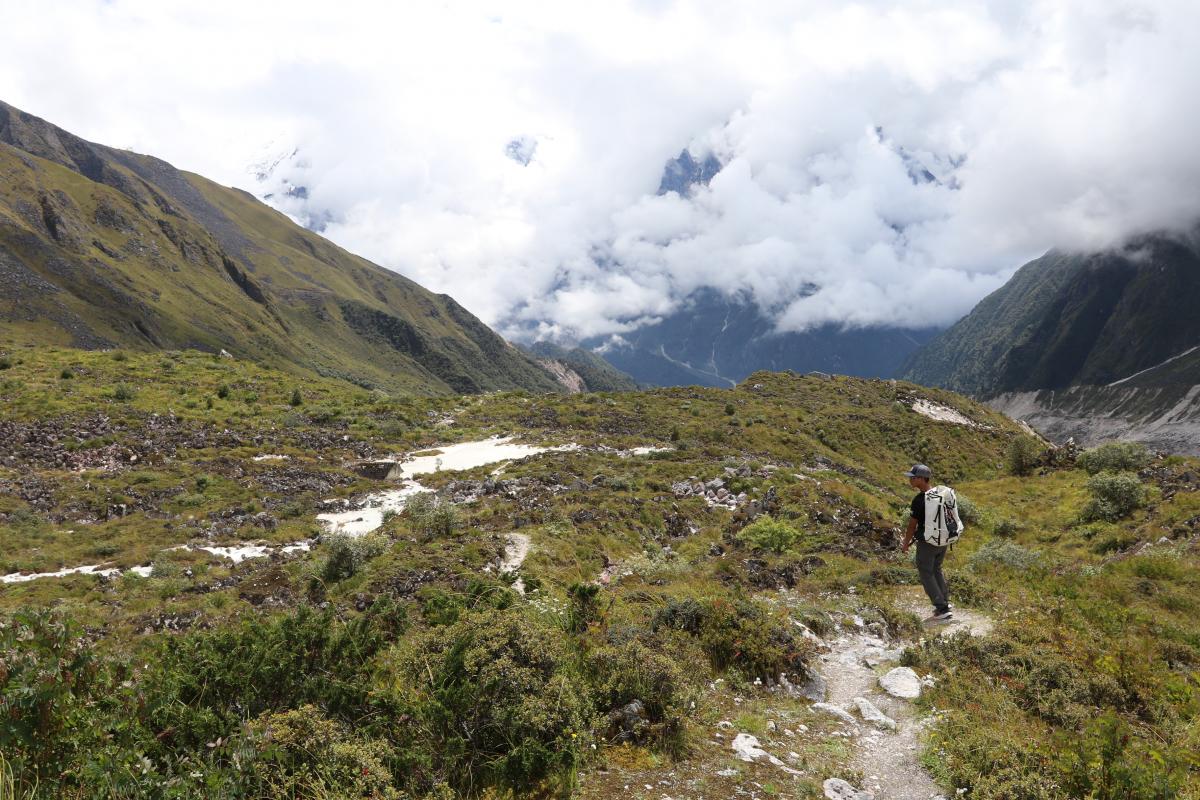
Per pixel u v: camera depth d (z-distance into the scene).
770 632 8.27
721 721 6.39
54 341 146.12
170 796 3.46
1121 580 13.24
